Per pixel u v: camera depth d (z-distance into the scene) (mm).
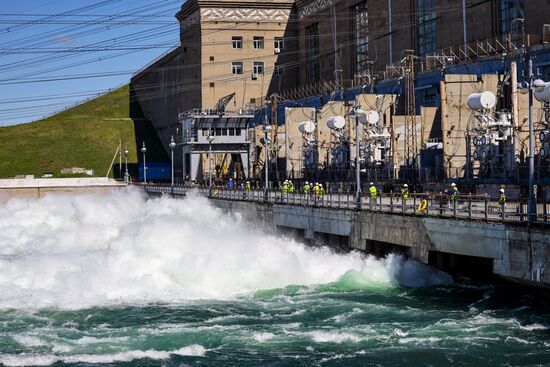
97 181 122625
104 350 30062
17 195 115875
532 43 65375
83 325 34125
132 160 144875
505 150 52312
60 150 149000
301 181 78250
